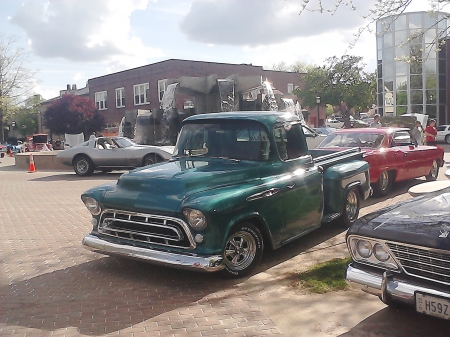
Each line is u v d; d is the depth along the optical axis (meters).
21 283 5.44
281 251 6.42
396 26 35.34
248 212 5.20
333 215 6.88
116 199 5.33
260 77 20.36
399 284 3.56
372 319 4.18
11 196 12.60
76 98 42.53
